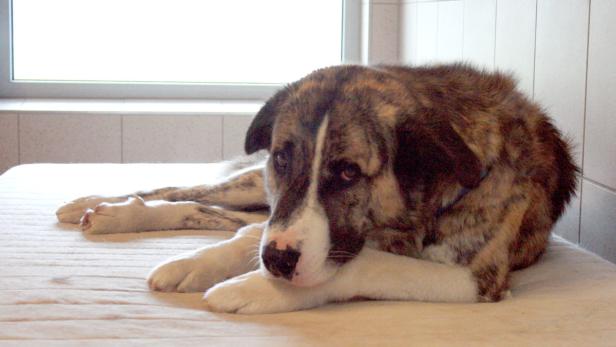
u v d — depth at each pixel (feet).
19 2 11.73
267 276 6.02
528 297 6.31
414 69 6.72
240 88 11.98
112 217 7.16
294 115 6.25
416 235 6.37
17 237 7.07
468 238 6.30
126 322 5.87
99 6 11.84
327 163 6.09
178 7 11.94
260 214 7.48
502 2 8.49
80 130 10.79
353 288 6.13
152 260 6.68
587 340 5.80
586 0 7.32
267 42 12.10
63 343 5.56
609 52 7.10
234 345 5.59
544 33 7.84
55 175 8.73
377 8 11.38
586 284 6.47
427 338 5.78
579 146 7.48
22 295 6.14
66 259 6.67
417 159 6.21
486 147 6.35
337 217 6.08
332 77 6.39
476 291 6.23
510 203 6.37
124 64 11.98
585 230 7.47
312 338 5.75
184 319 5.91
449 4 9.70
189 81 12.09
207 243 7.00
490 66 8.73
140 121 10.82
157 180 8.55
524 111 6.68
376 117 6.20
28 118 10.74
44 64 11.87
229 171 8.16
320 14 12.09
